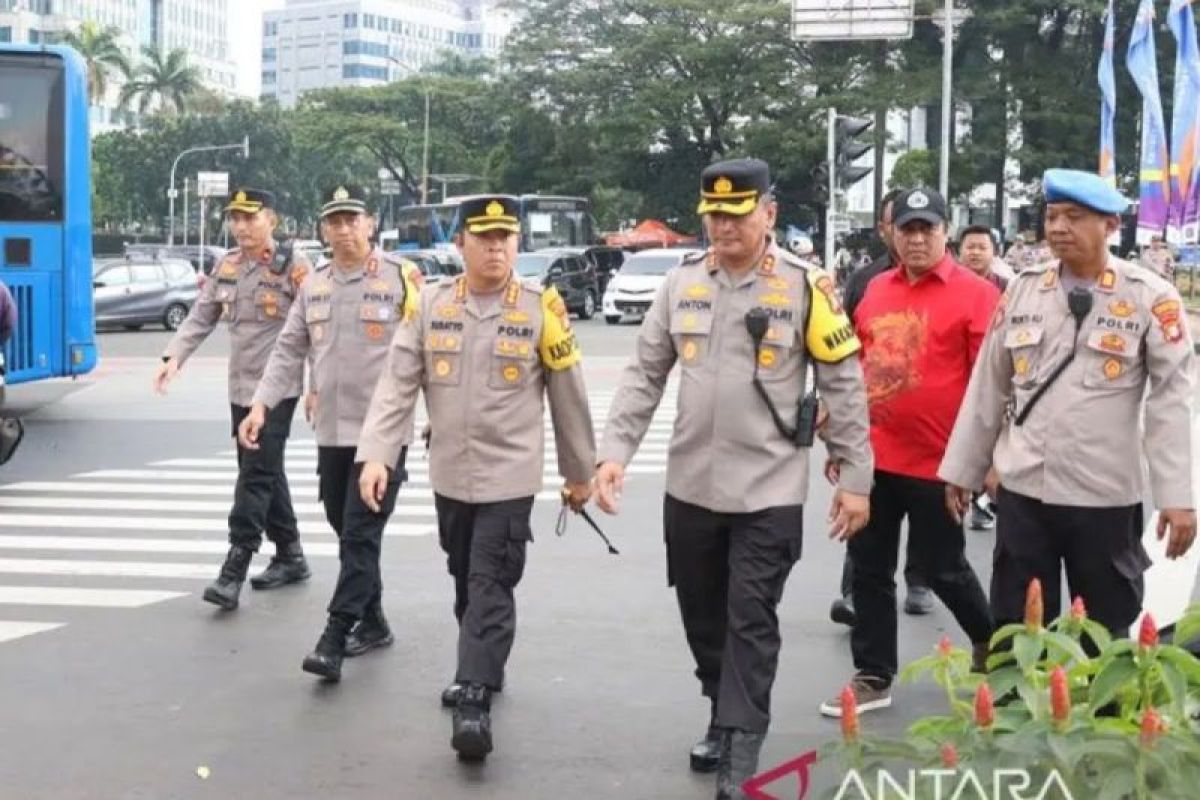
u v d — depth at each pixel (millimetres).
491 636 5230
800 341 4730
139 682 6113
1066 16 43688
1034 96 42938
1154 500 4500
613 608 7473
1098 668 2928
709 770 5105
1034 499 4688
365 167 78250
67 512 10141
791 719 5617
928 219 5578
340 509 6609
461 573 5617
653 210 52281
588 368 22391
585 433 5402
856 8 29891
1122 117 43156
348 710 5766
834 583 8141
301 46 152375
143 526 9617
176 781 4973
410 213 48062
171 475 11859
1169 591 7785
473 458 5332
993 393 4855
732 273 4762
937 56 44344
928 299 5652
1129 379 4574
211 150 72188
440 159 71812
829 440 4801
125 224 78062
